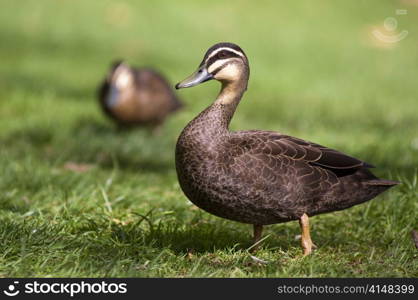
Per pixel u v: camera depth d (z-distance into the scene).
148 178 12.94
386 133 17.77
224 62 8.60
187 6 40.12
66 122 18.70
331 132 18.50
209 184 8.11
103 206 10.31
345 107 24.34
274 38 37.91
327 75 32.47
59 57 30.12
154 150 16.02
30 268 7.77
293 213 8.37
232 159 8.10
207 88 27.52
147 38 34.69
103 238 8.83
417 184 10.76
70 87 25.02
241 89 8.72
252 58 33.88
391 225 9.68
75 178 12.06
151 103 18.03
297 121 20.64
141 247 8.47
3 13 35.22
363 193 8.60
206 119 8.34
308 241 8.48
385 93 29.25
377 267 8.23
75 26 34.94
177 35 35.84
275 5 43.00
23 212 10.16
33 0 37.75
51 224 9.38
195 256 8.53
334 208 8.62
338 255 8.80
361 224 9.95
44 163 13.45
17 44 31.14
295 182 8.20
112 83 17.77
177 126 19.69
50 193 11.20
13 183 11.73
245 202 8.15
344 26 41.81
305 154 8.36
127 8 38.03
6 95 21.98
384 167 13.01
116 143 16.22
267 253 8.72
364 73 34.06
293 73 31.78
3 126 18.03
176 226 9.32
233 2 42.19
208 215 10.36
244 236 9.52
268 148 8.27
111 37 34.19
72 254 8.15
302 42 38.12
